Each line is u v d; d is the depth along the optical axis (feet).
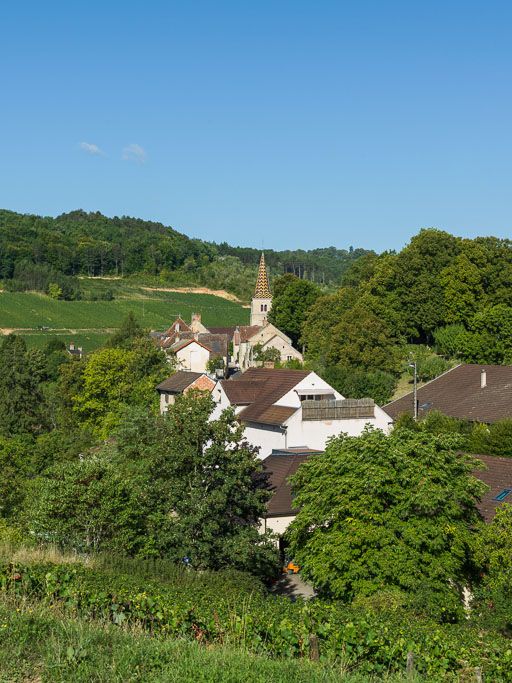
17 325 511.40
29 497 110.22
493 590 79.66
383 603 74.90
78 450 181.47
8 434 226.99
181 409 104.47
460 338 254.47
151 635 54.70
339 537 85.81
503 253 295.89
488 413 172.65
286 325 356.79
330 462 95.61
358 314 266.16
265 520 121.80
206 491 100.83
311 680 46.32
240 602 62.13
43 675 43.04
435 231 300.40
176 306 599.16
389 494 88.17
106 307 576.61
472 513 93.04
